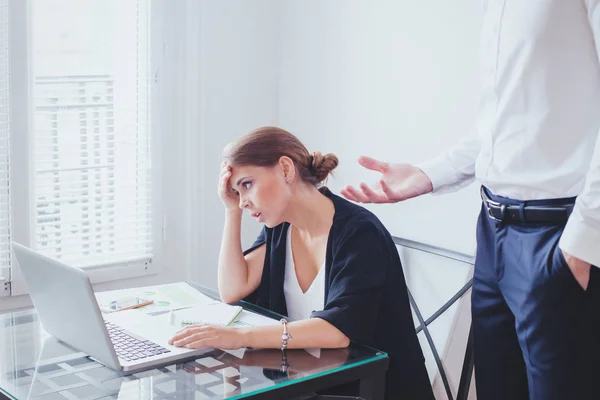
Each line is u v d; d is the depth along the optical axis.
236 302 2.08
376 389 1.67
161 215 3.04
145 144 2.96
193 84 3.01
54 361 1.65
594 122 1.70
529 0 1.71
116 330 1.78
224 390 1.48
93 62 2.81
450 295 2.38
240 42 3.11
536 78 1.72
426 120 2.66
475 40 2.48
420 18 2.64
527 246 1.75
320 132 3.07
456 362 2.38
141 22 2.90
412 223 2.71
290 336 1.69
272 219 1.92
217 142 3.11
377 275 1.82
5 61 2.61
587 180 1.59
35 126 2.71
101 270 2.89
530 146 1.75
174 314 1.90
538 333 1.75
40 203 2.74
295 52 3.13
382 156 2.83
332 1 2.96
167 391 1.47
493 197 1.86
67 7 2.73
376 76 2.82
